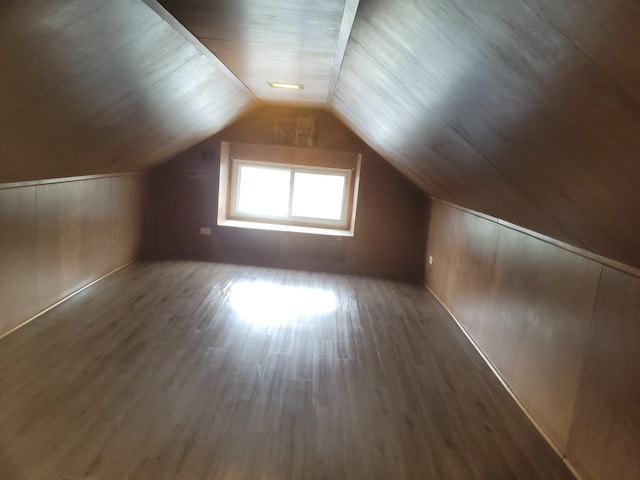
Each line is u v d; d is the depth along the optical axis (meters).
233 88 3.88
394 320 4.08
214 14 1.99
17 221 3.14
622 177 1.33
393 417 2.53
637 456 1.74
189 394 2.60
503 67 1.37
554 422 2.36
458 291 4.19
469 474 2.11
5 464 1.94
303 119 5.42
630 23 0.85
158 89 2.87
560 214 2.04
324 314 4.10
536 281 2.70
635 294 1.83
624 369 1.86
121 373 2.76
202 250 5.87
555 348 2.43
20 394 2.46
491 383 3.01
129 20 1.86
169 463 2.03
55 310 3.63
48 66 1.86
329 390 2.77
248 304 4.18
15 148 2.51
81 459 2.01
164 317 3.69
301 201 6.06
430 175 3.99
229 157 5.94
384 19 1.71
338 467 2.09
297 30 2.19
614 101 1.08
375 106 3.17
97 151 3.45
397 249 5.78
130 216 5.15
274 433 2.30
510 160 1.99
